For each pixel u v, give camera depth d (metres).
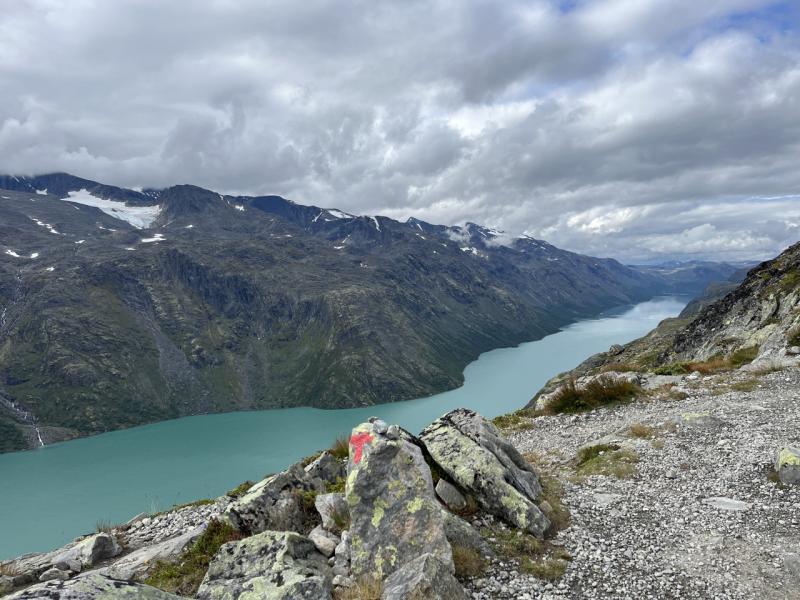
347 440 20.25
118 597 7.15
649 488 15.14
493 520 12.57
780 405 21.94
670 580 10.35
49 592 6.86
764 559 10.80
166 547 13.58
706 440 18.64
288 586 9.09
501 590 9.95
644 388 29.30
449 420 16.00
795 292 53.47
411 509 10.54
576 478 16.64
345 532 11.25
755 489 14.20
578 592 10.01
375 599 8.93
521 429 26.05
